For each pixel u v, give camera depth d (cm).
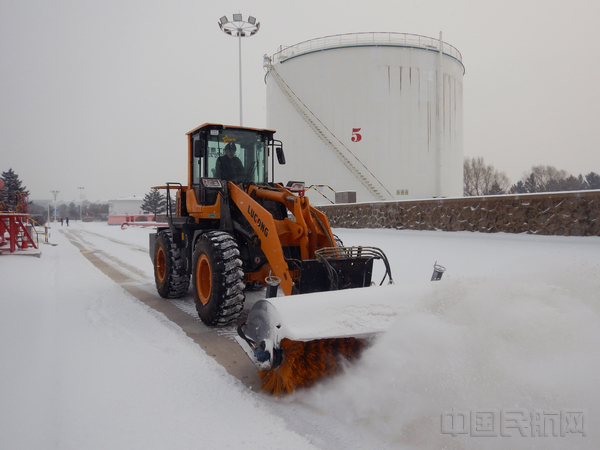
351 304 288
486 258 795
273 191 496
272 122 2728
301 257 444
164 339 423
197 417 259
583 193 884
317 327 269
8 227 1301
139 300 633
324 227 455
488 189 5456
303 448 223
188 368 342
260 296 656
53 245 1816
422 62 2378
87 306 577
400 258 891
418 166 2359
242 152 579
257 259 493
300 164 2512
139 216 5781
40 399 280
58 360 354
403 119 2348
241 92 2114
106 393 292
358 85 2344
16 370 329
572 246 818
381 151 2333
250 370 343
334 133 2388
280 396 283
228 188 519
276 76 2631
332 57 2386
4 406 269
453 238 1098
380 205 1535
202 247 489
